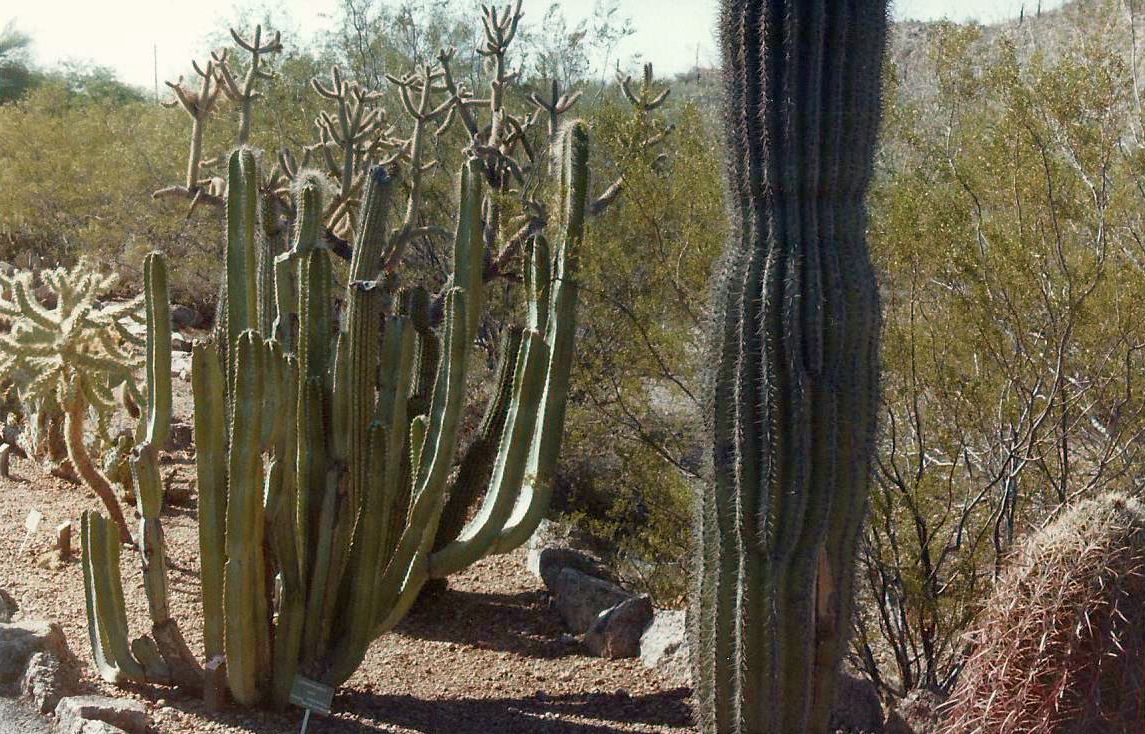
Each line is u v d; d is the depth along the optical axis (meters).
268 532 4.73
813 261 3.91
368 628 5.00
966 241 5.91
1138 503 4.02
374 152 11.73
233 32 11.55
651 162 7.00
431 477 5.07
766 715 3.98
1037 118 6.19
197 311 17.70
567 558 7.34
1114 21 7.39
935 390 5.99
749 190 4.02
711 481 4.04
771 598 3.92
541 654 6.20
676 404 7.60
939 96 7.24
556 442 5.30
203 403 4.53
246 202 4.89
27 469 8.50
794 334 3.86
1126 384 5.89
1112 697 3.80
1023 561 4.02
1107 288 5.86
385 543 5.32
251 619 4.64
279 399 4.54
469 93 10.99
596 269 6.52
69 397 6.94
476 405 10.09
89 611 4.89
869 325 3.97
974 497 6.16
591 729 5.10
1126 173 6.33
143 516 4.72
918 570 5.62
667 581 6.88
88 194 19.75
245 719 4.61
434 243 12.09
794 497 3.87
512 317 10.06
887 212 6.33
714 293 4.09
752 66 3.96
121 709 4.26
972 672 4.09
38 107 25.67
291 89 15.38
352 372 4.88
